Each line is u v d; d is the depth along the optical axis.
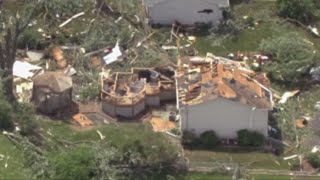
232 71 160.62
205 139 153.88
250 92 155.00
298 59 174.50
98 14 194.00
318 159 149.62
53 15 192.38
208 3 191.75
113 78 166.00
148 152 143.62
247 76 160.75
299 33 191.88
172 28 191.38
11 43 157.38
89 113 161.62
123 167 143.00
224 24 192.12
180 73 163.38
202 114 153.50
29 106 156.75
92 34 184.88
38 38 182.50
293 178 146.12
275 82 173.88
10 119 152.50
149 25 192.00
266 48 179.62
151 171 143.62
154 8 192.12
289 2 197.38
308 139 156.62
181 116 154.12
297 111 164.75
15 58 171.88
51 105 160.88
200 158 150.62
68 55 178.50
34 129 153.62
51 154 143.12
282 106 166.00
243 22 194.75
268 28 193.50
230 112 153.12
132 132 149.75
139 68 169.88
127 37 183.75
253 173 146.88
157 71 169.38
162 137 147.50
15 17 176.50
